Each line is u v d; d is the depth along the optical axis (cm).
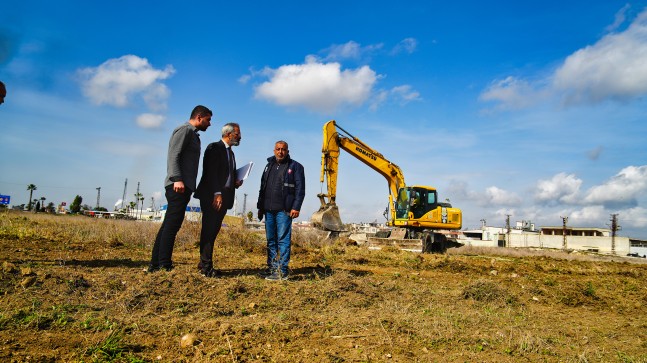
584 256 2578
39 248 759
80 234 1059
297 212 584
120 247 884
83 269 509
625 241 5894
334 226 1791
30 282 394
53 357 264
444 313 455
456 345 352
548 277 890
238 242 1094
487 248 2580
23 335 292
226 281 493
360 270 811
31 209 6756
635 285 826
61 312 339
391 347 333
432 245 1961
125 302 383
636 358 353
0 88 486
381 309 458
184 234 1069
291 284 516
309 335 351
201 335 327
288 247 588
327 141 1912
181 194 514
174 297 416
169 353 290
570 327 458
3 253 640
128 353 282
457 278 782
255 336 335
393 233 1970
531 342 365
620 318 529
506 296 562
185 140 510
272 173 595
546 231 7000
